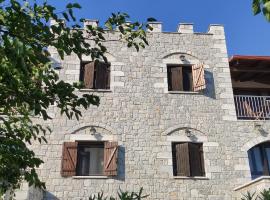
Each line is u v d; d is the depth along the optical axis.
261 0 3.48
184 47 16.33
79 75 15.20
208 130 14.49
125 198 7.16
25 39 5.64
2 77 5.62
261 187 11.71
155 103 14.88
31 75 6.23
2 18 5.23
